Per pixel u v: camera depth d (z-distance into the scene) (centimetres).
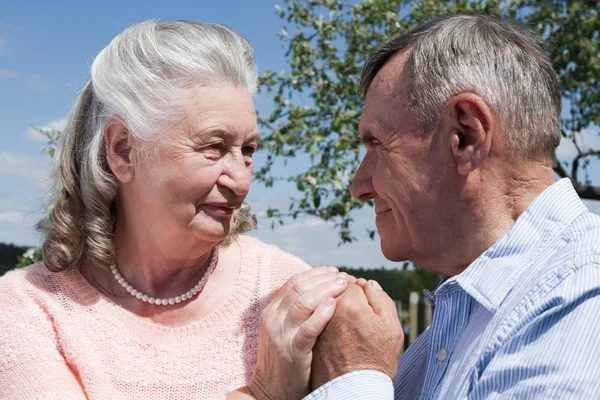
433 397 163
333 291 175
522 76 160
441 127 163
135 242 200
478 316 160
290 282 184
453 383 155
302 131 576
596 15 612
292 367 171
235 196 190
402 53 174
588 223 152
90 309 200
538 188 161
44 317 198
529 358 136
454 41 164
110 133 192
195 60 182
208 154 185
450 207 165
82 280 205
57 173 203
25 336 192
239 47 190
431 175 165
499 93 158
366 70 182
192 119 182
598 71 607
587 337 132
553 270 144
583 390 128
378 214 182
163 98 181
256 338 202
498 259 159
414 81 167
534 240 157
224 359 197
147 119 183
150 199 190
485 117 158
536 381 133
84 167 199
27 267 212
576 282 138
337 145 538
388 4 604
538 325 139
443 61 163
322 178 559
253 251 220
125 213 201
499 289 155
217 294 207
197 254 197
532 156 161
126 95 185
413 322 741
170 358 195
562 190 160
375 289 178
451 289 169
